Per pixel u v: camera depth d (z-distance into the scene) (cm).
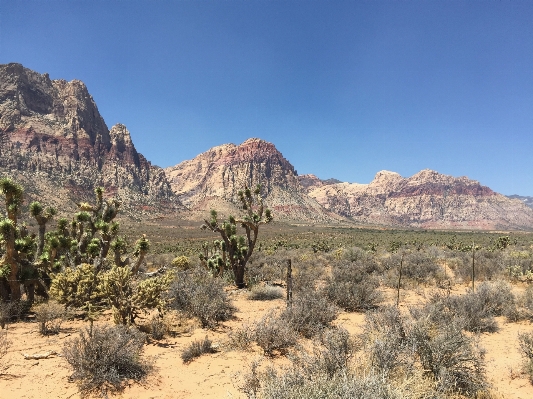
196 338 912
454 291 1549
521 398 587
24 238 1219
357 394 415
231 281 1869
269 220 1800
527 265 2044
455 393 579
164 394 602
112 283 961
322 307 1001
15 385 609
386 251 4400
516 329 1013
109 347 654
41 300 1247
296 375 484
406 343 639
